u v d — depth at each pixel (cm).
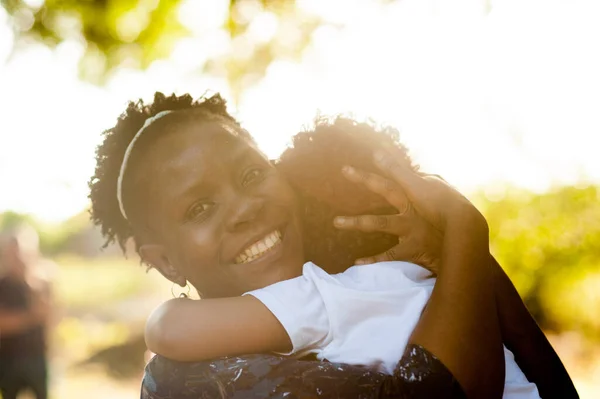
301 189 170
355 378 135
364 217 158
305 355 150
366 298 147
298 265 161
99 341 1238
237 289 158
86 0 702
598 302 1007
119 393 946
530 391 156
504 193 1042
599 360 881
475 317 138
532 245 1027
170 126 160
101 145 170
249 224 156
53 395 921
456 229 147
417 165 177
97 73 723
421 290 151
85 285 1973
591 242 1016
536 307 1035
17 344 720
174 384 142
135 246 173
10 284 714
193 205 156
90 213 176
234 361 139
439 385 131
